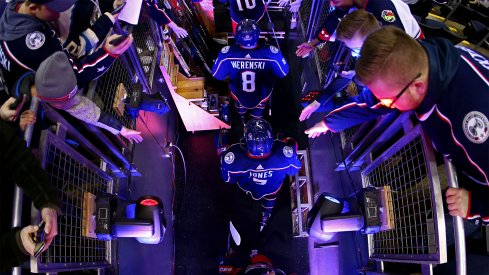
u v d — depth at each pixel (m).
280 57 4.04
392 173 2.59
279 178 3.62
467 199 1.69
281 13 5.84
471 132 1.53
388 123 2.57
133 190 3.23
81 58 2.46
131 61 3.28
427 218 2.13
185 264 4.33
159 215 2.46
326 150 3.91
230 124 4.96
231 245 4.37
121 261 2.79
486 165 1.53
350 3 2.59
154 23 3.79
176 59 4.39
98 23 2.64
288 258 4.34
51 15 2.03
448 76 1.52
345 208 2.47
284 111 5.10
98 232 2.31
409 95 1.58
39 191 1.72
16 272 1.66
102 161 2.74
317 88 4.30
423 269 2.05
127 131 2.89
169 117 4.61
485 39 3.51
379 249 2.65
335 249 3.46
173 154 4.70
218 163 4.77
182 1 4.32
